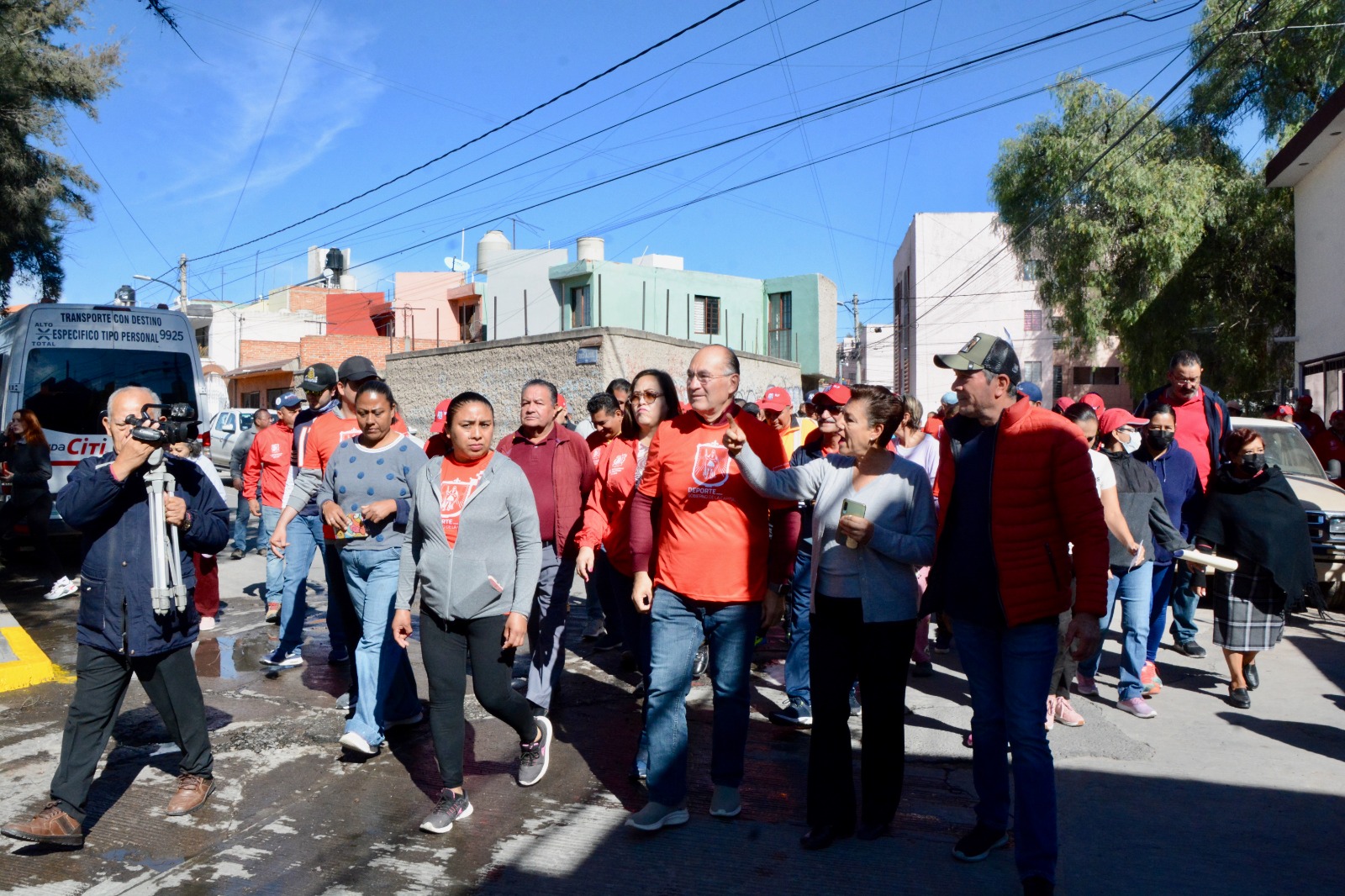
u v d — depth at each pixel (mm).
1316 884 3432
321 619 8125
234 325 40688
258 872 3541
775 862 3635
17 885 3420
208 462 6664
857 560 3738
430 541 4008
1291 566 5488
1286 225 20875
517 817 4047
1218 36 19469
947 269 41250
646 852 3713
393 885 3445
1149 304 22562
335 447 5457
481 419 4020
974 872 3555
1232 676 5738
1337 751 4871
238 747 4883
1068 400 6664
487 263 33406
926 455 5684
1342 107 12789
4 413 10586
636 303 28344
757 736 5184
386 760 4742
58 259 13758
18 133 12203
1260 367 22109
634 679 6316
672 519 4008
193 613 4055
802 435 8195
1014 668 3402
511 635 3998
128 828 3910
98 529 3785
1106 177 21906
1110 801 4195
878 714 3801
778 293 31375
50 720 5309
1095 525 3275
